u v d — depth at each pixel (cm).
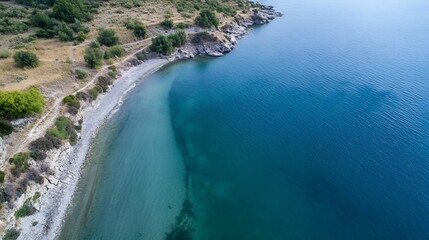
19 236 4091
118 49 9700
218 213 4841
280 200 5103
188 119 7475
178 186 5338
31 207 4459
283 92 8669
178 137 6738
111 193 5050
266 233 4519
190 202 5025
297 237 4462
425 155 5994
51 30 9975
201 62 10925
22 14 12031
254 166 5909
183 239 4384
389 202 5009
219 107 8038
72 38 9856
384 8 19612
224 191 5284
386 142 6391
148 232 4447
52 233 4266
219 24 13300
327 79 9369
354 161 5925
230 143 6588
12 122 5422
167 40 10650
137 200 4962
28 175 4738
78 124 6531
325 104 7938
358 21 16362
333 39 13312
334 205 4975
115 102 7850
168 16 12700
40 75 7362
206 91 8906
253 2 19900
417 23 15962
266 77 9681
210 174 5681
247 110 7862
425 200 5012
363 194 5166
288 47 12394
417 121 7081
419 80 9188
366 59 10931
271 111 7750
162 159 5981
